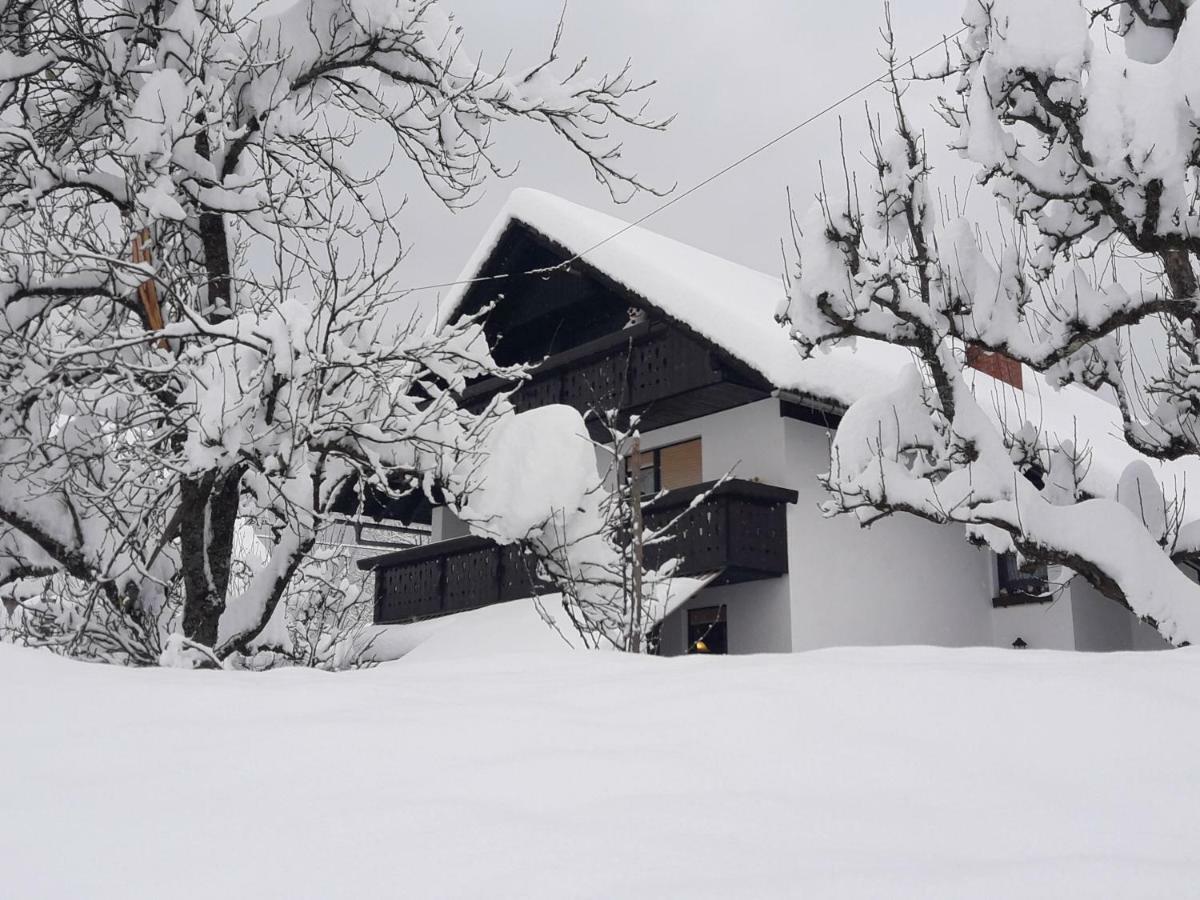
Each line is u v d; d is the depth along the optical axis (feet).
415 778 10.00
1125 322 32.60
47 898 7.47
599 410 44.06
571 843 8.16
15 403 29.94
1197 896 6.97
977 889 7.09
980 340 34.30
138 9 32.04
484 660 18.26
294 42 32.32
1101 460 52.80
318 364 28.73
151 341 30.37
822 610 51.26
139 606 33.27
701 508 50.37
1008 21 31.53
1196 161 29.84
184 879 7.71
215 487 31.89
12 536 33.45
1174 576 33.22
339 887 7.47
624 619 37.22
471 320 34.32
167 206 28.37
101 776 10.23
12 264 30.45
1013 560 59.16
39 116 33.53
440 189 36.01
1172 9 34.35
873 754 10.64
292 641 38.63
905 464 38.55
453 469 33.32
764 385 48.75
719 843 8.16
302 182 33.17
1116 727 11.34
